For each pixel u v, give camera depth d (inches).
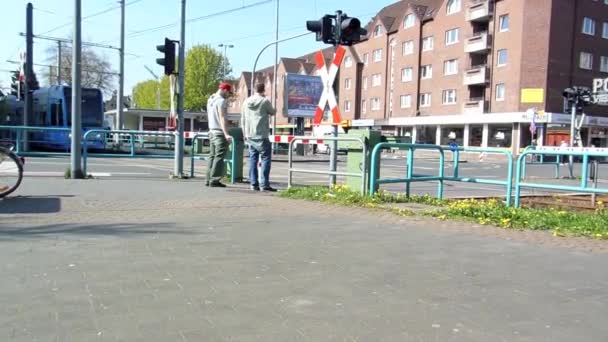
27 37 1064.2
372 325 146.9
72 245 226.8
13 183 344.8
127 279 182.7
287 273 194.4
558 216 318.7
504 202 432.1
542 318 154.9
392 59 2583.7
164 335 137.3
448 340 138.0
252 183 423.8
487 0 2004.2
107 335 136.4
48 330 138.9
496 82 1998.0
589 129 1951.3
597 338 140.9
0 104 1293.1
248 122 420.5
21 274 185.0
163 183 462.9
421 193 529.3
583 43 1916.8
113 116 2269.9
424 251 232.7
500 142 1990.7
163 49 514.3
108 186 423.2
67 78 2391.7
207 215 305.4
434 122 2253.9
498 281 190.5
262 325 145.3
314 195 378.0
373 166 376.2
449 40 2231.8
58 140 885.2
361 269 201.9
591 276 198.8
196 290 173.0
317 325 146.1
